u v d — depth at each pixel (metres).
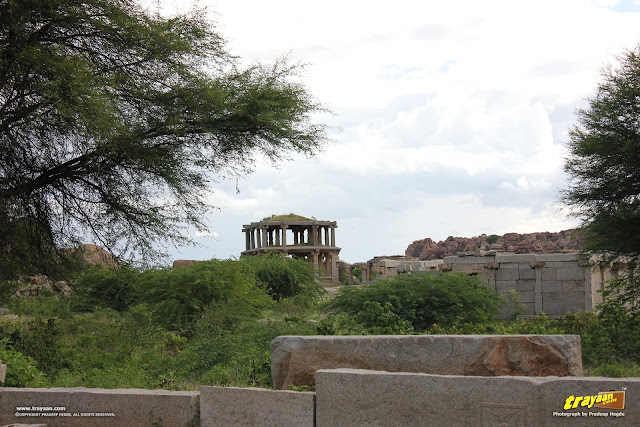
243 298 24.31
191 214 14.98
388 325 15.80
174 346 16.50
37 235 14.21
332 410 5.64
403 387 5.43
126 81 13.71
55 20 12.57
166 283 22.81
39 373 9.93
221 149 15.09
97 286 24.33
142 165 14.12
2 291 14.91
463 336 6.32
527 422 4.99
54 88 11.73
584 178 18.88
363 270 60.19
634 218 17.59
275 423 5.85
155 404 6.27
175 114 13.72
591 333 13.56
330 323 14.04
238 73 15.20
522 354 6.13
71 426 6.49
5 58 11.82
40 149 13.16
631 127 17.83
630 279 18.67
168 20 14.35
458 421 5.22
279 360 6.97
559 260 28.03
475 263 29.70
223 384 9.77
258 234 69.56
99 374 11.52
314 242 68.56
